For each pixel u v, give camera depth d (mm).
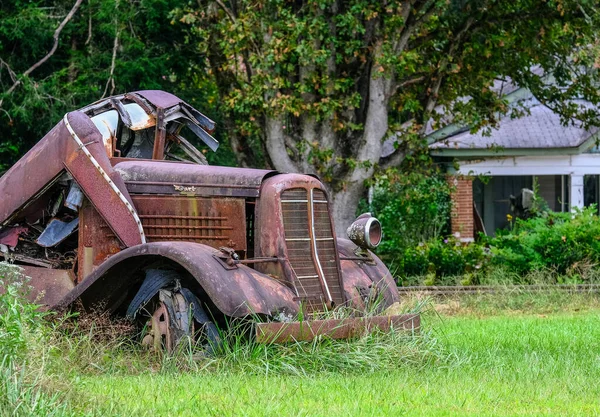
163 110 14094
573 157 35125
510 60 27062
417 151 25781
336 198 24578
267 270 11859
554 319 18453
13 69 27422
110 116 14000
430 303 14578
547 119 35719
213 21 24719
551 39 25562
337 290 12328
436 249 25312
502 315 20344
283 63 23750
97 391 8844
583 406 8742
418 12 24453
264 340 10656
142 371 10594
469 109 26297
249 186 12180
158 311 11391
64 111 26688
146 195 12492
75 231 13375
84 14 27969
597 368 11227
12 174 13383
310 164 24125
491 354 12344
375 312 12641
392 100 25547
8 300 9336
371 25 24125
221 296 10672
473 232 35375
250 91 23422
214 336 11062
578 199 35219
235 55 23859
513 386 9773
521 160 35312
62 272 13062
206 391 9172
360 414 8102
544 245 24703
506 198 38875
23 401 7629
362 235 13156
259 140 25625
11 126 27297
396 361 11188
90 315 11688
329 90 23516
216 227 12250
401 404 8641
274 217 11914
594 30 24422
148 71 27312
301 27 22516
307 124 24328
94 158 12453
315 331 11047
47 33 26969
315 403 8625
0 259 13781
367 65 24625
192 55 28969
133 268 11680
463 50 25547
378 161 24750
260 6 23281
